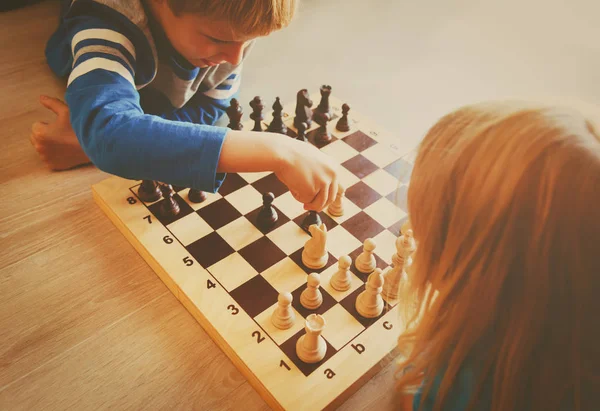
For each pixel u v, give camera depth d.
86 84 1.01
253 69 1.76
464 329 0.56
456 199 0.53
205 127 0.94
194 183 0.92
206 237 1.17
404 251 1.06
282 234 1.21
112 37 1.08
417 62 1.88
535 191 0.47
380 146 1.46
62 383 0.92
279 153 0.94
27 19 1.80
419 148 0.60
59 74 1.57
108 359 0.96
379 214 1.27
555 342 0.51
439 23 2.10
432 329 0.59
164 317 1.05
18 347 0.96
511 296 0.52
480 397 0.57
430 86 1.77
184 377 0.95
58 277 1.08
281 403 0.90
